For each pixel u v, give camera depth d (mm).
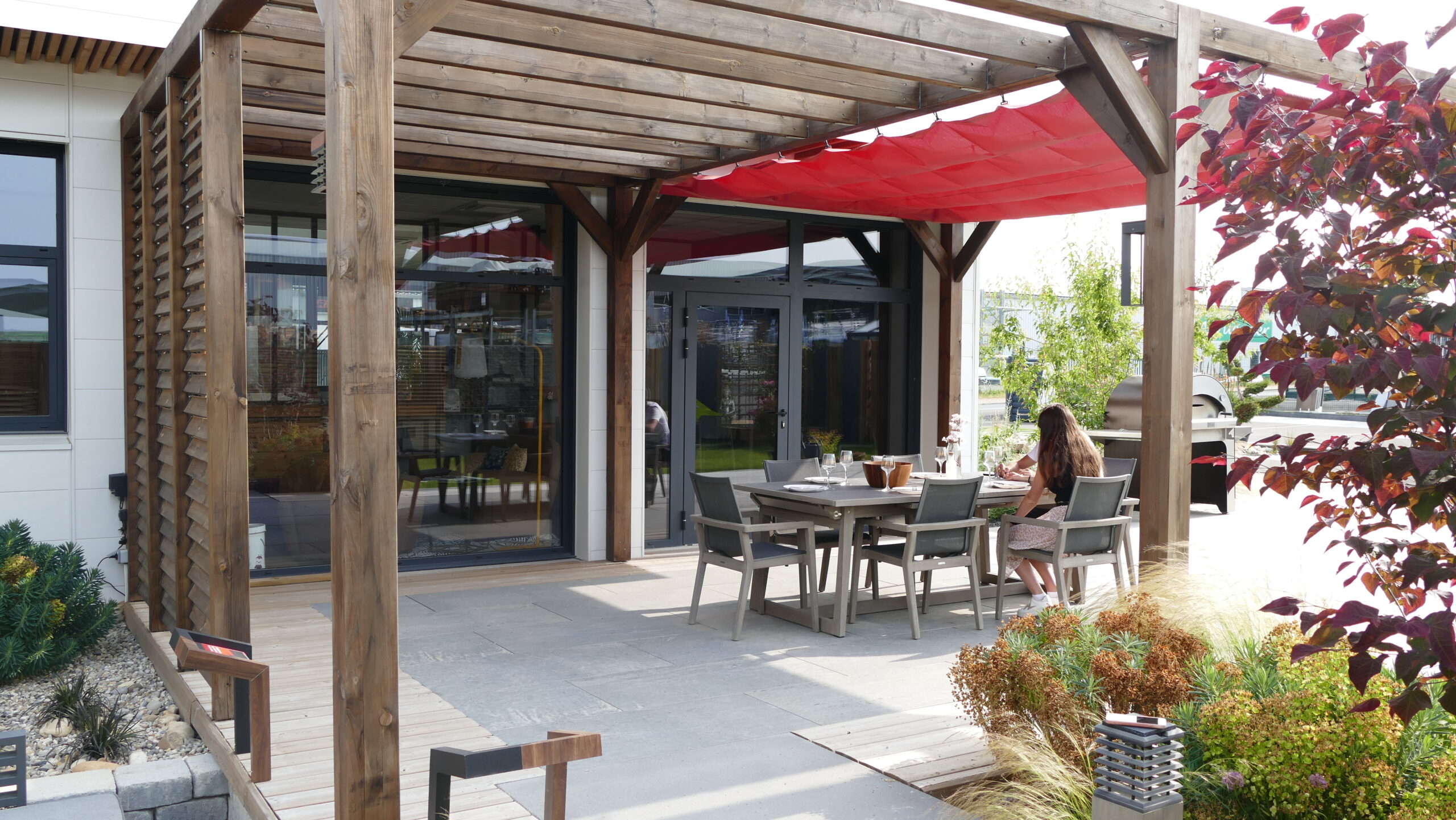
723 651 5719
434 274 7758
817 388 9539
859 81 5387
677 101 5957
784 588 7379
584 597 7039
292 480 7328
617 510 8195
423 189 7648
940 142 6121
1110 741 2879
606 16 4199
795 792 3652
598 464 8266
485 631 6117
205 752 4203
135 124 5898
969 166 6801
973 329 10016
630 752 4105
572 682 5121
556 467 8414
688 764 3945
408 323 7707
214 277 4086
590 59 5242
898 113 5738
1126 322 12266
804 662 5492
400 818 3090
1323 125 2820
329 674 5051
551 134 6484
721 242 8938
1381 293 1969
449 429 7922
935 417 9953
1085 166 6695
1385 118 2074
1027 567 6516
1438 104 2076
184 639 3572
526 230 8117
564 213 8242
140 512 6188
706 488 6188
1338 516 2316
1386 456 2029
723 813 3469
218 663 3535
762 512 6832
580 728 4418
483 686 5039
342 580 2695
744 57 5066
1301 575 4359
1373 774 2775
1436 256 2148
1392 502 2096
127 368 6246
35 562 5637
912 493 6324
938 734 4227
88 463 6469
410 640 5918
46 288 6461
